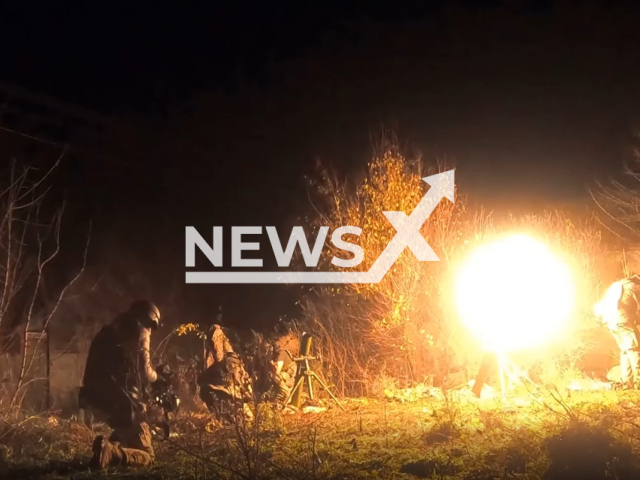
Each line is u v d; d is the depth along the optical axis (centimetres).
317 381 1184
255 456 674
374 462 700
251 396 927
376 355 1337
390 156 1366
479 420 858
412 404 1075
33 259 1147
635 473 602
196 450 766
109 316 1423
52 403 1192
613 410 834
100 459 709
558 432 681
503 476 627
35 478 702
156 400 737
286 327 1194
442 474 652
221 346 977
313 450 700
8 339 1091
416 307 1296
